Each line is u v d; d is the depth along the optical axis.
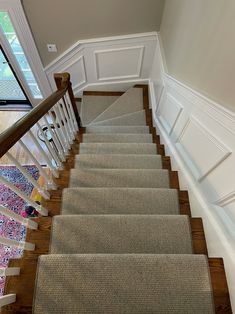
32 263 1.13
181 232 1.36
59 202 1.54
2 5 2.37
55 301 1.05
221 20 1.11
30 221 1.24
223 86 1.10
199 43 1.42
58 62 3.09
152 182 1.81
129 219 1.39
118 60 3.18
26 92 3.60
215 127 1.22
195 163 1.58
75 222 1.37
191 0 1.58
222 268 1.15
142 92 3.52
